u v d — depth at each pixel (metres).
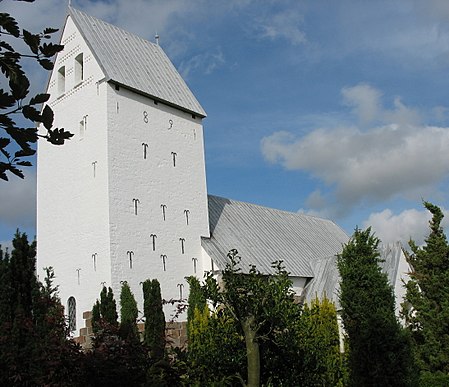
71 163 34.31
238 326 15.06
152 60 38.00
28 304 10.44
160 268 33.28
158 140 35.25
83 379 9.74
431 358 20.42
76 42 35.34
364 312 20.39
